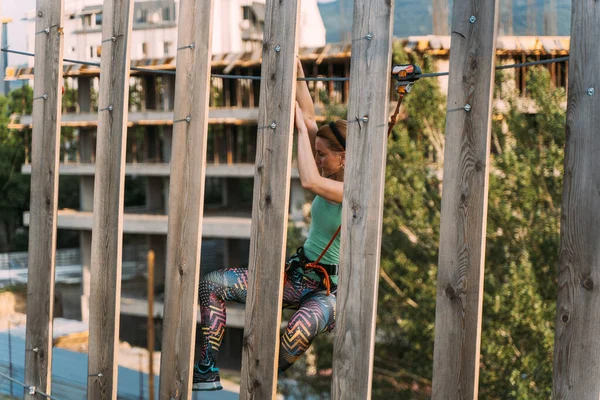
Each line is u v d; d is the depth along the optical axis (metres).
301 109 3.09
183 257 2.92
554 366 2.12
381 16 2.41
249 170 24.09
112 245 3.18
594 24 2.04
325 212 2.90
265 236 2.71
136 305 25.56
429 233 11.56
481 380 10.28
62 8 3.37
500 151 11.48
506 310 10.09
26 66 19.97
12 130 29.09
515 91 11.34
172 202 2.96
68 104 27.52
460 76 2.25
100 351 3.24
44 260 3.46
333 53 18.67
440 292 2.28
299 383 12.36
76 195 30.53
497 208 10.79
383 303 11.96
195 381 3.04
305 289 2.97
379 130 2.41
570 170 2.08
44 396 3.46
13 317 11.04
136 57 24.41
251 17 22.94
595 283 2.04
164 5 23.88
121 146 3.12
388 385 11.86
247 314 2.77
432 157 12.10
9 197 29.00
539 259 10.56
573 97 2.08
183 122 2.92
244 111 23.25
